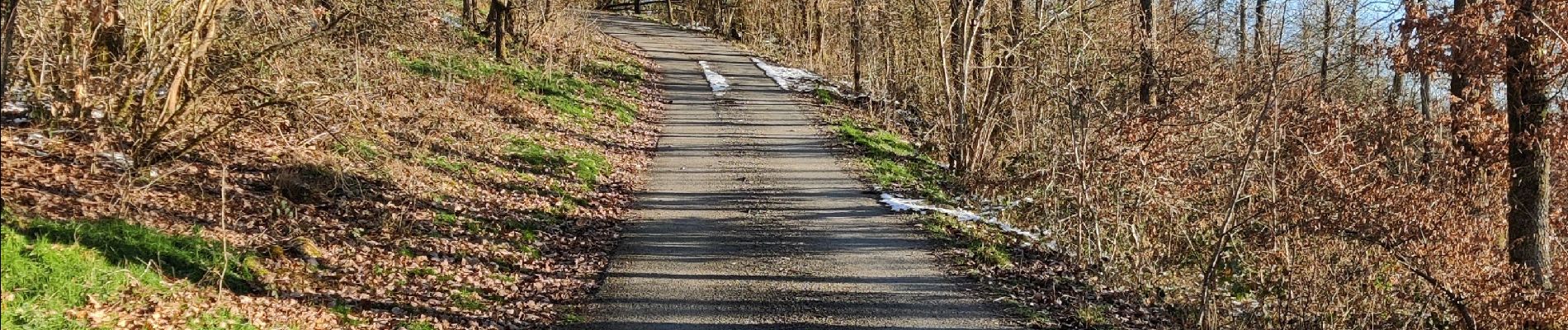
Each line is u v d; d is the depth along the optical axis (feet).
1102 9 59.21
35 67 34.68
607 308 32.76
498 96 68.39
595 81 87.10
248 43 39.86
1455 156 42.93
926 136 70.90
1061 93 49.06
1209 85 47.03
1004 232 47.70
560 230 42.68
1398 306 40.04
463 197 44.01
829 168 60.75
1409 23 38.91
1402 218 37.60
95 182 31.58
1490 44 36.78
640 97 86.17
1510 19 35.83
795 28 141.08
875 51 93.50
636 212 47.83
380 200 39.81
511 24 91.81
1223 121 44.52
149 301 24.39
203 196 33.40
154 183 32.96
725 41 143.23
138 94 36.09
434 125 54.44
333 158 41.68
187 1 35.40
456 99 63.87
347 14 48.93
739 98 89.40
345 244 33.76
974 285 37.09
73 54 34.17
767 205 50.24
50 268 23.56
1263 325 37.70
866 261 39.96
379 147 46.57
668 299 33.94
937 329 31.71
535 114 67.82
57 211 27.71
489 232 39.83
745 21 150.00
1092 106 46.06
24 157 31.68
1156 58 50.29
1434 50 38.78
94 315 22.71
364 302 29.35
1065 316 34.14
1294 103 41.78
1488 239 39.58
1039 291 36.96
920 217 48.44
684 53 121.19
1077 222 45.11
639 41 128.67
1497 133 40.34
